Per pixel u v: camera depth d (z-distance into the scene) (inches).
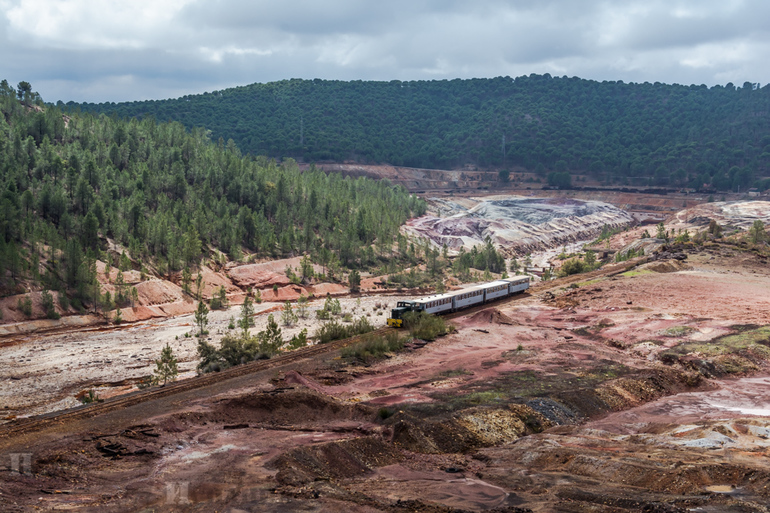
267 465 1643.7
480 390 2485.2
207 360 3056.1
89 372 3284.9
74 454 1684.3
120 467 1646.2
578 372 2819.9
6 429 1939.0
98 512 1334.9
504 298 5068.9
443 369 2903.5
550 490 1467.8
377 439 1876.2
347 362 2947.8
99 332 4633.4
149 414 2094.0
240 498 1414.9
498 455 1831.9
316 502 1380.4
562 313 4372.5
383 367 2930.6
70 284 5349.4
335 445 1764.3
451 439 1947.6
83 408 2169.0
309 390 2357.3
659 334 3597.4
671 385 2748.5
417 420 2022.6
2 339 4365.2
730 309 4156.0
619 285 5098.4
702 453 1745.8
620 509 1298.0
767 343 3316.9
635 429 2154.3
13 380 3139.8
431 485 1542.8
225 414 2124.8
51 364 3499.0
